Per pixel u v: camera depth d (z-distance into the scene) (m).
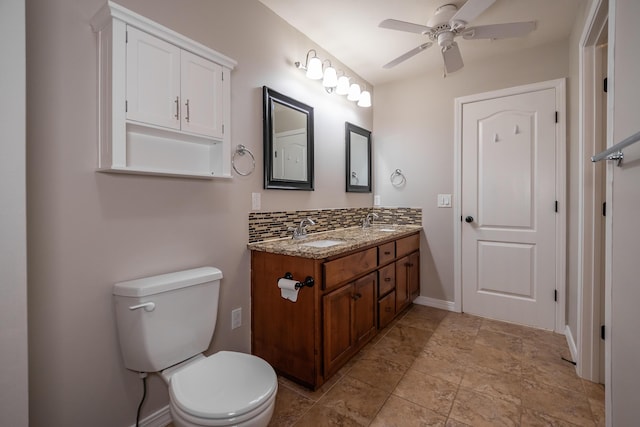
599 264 1.73
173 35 1.31
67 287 1.16
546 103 2.43
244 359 1.29
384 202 3.23
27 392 0.96
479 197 2.71
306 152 2.32
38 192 1.09
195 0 1.59
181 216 1.53
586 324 1.77
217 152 1.58
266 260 1.81
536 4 1.93
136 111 1.21
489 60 2.65
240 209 1.83
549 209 2.43
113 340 1.29
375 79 3.11
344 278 1.80
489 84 2.65
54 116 1.12
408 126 3.07
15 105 0.93
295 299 1.60
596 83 1.74
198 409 0.98
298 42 2.24
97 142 1.22
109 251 1.27
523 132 2.52
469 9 1.62
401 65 2.79
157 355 1.26
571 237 2.25
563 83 2.35
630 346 0.96
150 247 1.41
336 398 1.62
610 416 1.08
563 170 2.36
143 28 1.22
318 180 2.49
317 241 2.06
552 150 2.41
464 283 2.80
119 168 1.17
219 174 1.55
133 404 1.36
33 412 1.09
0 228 0.91
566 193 2.35
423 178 2.99
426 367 1.91
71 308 1.17
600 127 1.73
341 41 2.39
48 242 1.12
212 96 1.50
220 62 1.53
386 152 3.21
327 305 1.67
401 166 3.12
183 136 1.43
